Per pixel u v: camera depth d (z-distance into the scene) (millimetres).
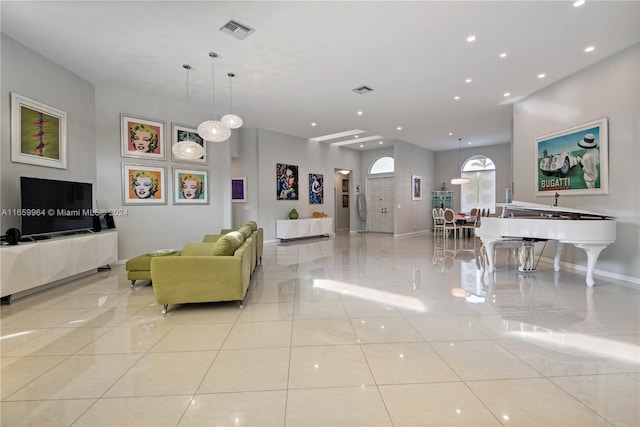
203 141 7523
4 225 4203
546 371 2254
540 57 4926
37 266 4125
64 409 1881
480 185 12656
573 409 1836
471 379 2156
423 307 3646
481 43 4516
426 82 5922
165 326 3154
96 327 3135
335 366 2346
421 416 1789
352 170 12945
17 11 3717
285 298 4055
